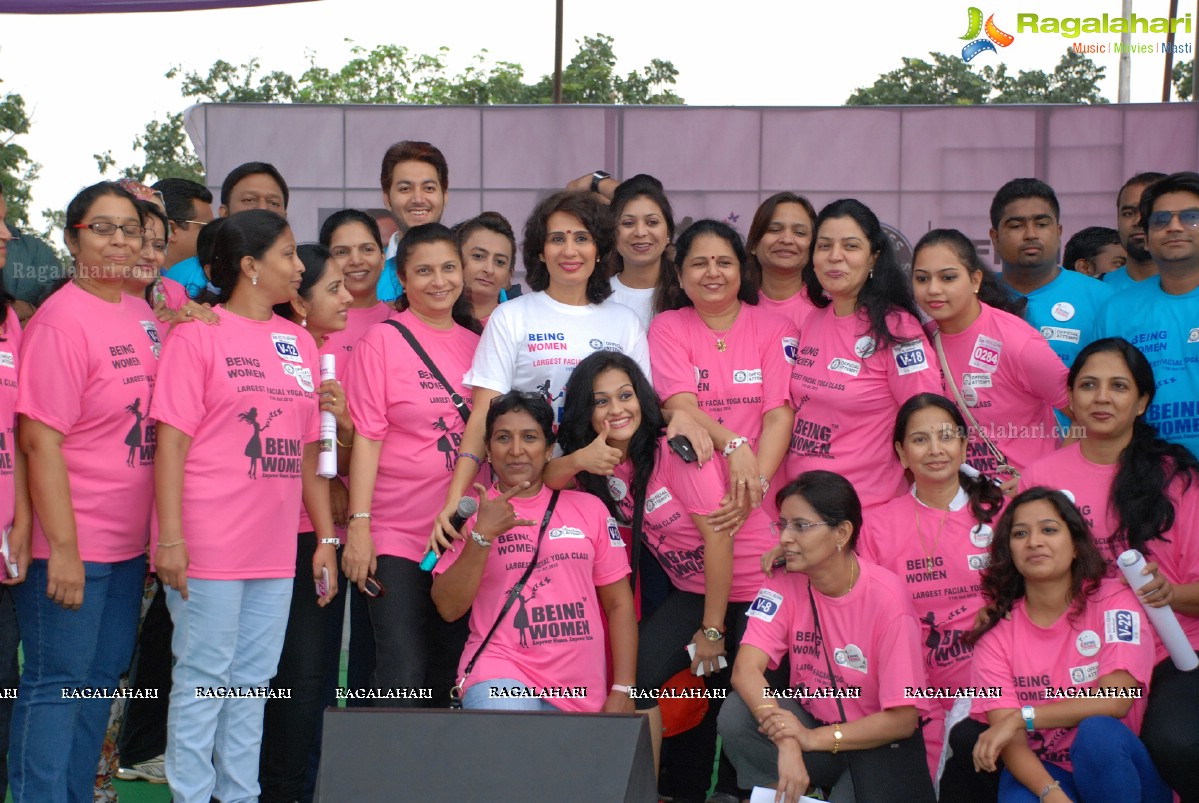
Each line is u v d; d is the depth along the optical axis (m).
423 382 3.93
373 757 2.77
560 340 3.99
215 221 4.07
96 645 3.53
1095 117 7.31
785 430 4.05
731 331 4.12
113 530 3.52
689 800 4.11
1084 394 3.66
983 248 7.40
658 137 7.46
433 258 3.96
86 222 3.46
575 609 3.69
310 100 23.78
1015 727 3.37
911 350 3.90
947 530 3.75
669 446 3.84
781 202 4.34
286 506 3.62
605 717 2.79
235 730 3.62
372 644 4.24
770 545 4.00
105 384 3.46
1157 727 3.37
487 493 3.81
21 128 14.10
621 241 4.29
